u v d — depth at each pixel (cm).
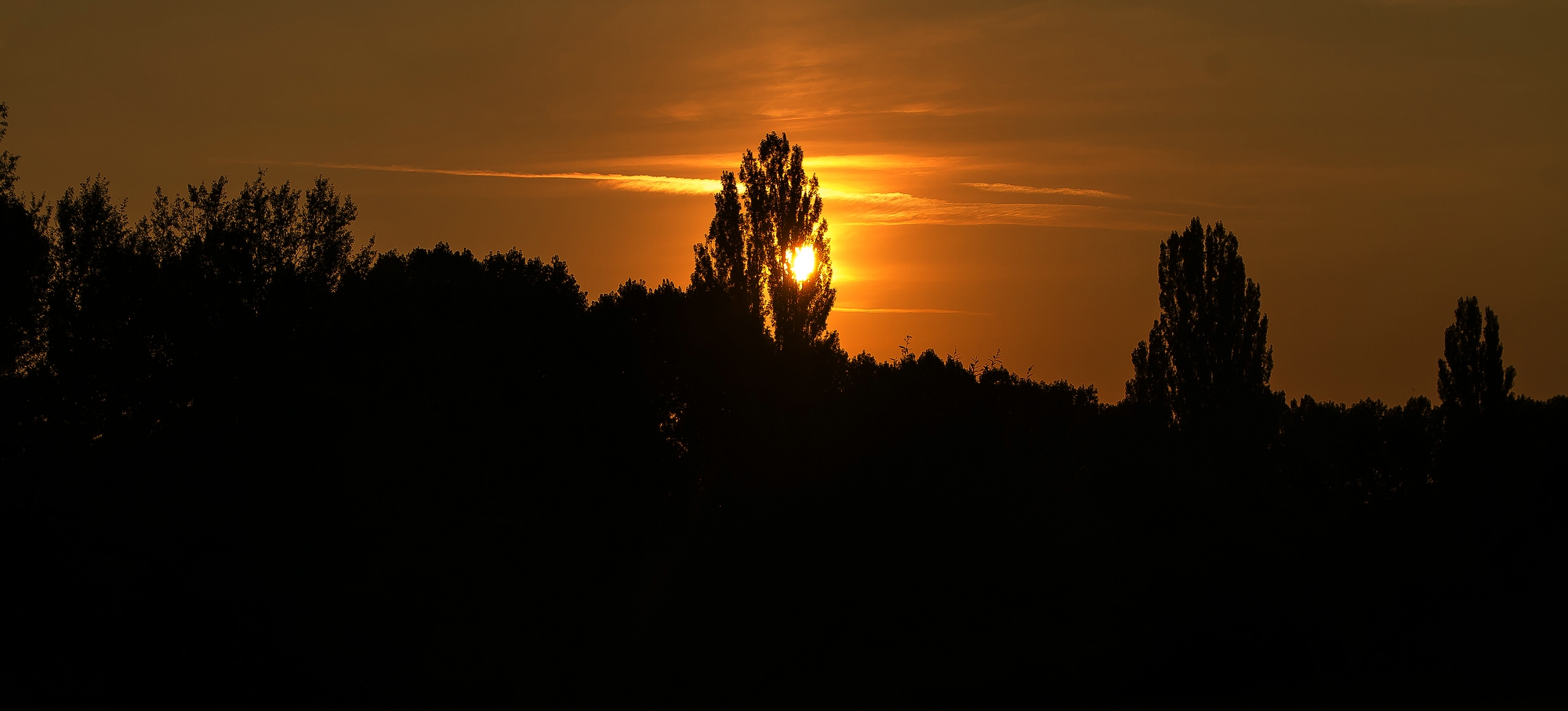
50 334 3681
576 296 4416
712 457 4169
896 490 3303
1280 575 4078
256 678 2644
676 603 3300
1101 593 3475
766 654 3148
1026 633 3262
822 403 3884
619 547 3525
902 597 3186
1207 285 5709
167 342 3722
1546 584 4528
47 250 3672
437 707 2825
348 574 3041
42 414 3538
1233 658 3750
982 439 3469
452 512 3070
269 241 4112
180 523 3105
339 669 2798
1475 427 5300
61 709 2336
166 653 2611
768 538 3281
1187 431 5453
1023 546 3303
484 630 3039
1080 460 4009
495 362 3484
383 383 3222
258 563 3048
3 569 2692
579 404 3600
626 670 3167
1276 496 4825
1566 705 2923
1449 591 4341
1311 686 3609
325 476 3128
